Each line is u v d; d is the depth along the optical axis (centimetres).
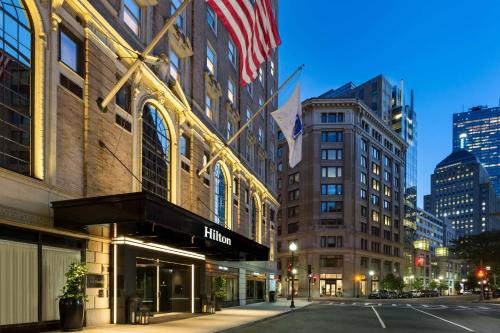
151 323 1886
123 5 1977
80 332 1440
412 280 12056
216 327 1786
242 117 3984
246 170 3941
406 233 13050
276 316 2661
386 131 10669
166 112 2341
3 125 1293
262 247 2970
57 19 1496
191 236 1989
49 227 1418
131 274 1852
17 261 1323
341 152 9325
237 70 3953
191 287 2630
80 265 1504
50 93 1448
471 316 3081
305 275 9000
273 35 2152
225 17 1809
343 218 9038
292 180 9894
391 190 10719
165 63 2239
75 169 1567
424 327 2150
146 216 1448
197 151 2784
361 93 13238
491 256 8025
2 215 1232
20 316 1322
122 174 1873
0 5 1307
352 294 8650
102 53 1753
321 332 1819
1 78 1291
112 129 1805
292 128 2342
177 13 1572
